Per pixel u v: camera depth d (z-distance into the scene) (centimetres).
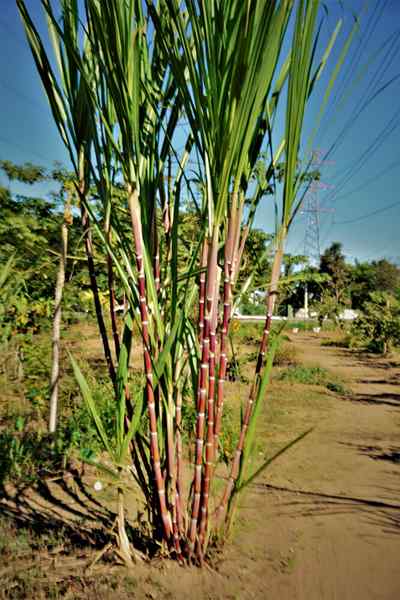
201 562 217
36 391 438
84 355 614
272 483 357
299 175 186
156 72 209
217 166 174
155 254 214
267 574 220
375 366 1245
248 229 206
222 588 204
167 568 214
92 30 181
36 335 518
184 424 399
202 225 201
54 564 219
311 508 309
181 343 214
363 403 720
